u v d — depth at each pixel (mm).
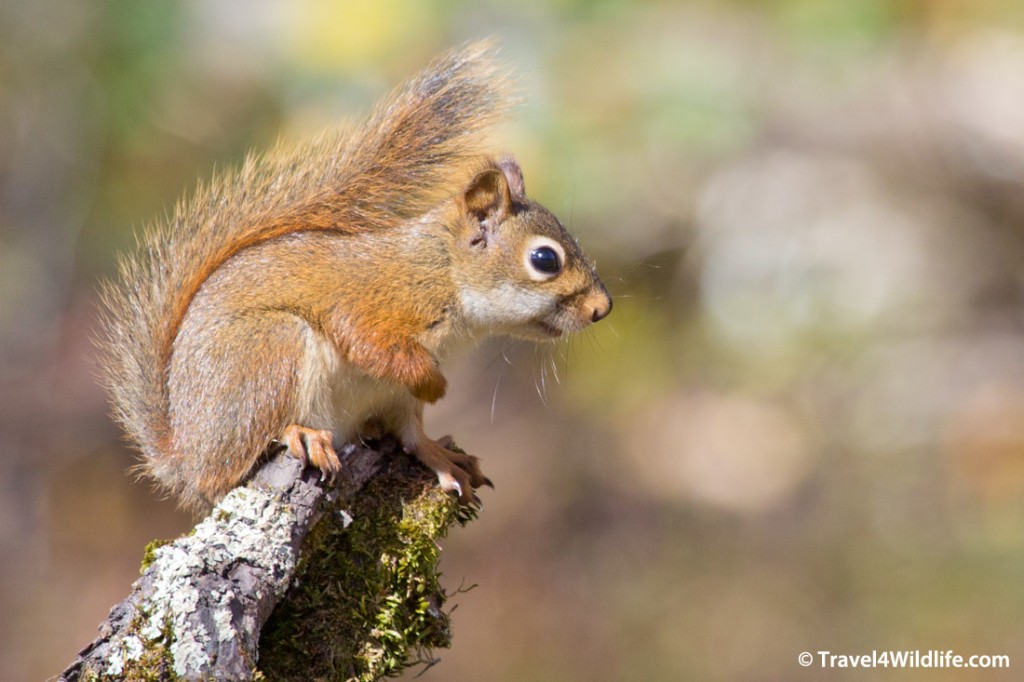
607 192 14328
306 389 7320
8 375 16797
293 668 5988
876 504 16156
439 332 7793
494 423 18203
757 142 18188
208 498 7387
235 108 15070
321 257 7527
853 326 18234
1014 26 18234
